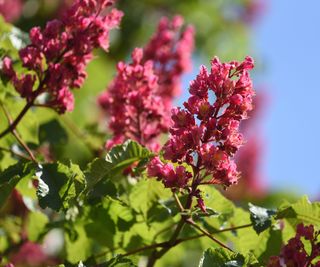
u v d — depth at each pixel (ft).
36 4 37.70
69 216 21.58
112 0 20.74
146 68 21.77
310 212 19.24
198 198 17.93
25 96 20.76
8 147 23.26
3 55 22.65
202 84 18.02
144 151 19.33
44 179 18.38
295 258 16.66
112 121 21.85
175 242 19.40
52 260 26.18
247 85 17.92
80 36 20.34
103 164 19.15
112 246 22.16
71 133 27.25
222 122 17.70
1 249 25.43
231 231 21.44
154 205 21.09
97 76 31.32
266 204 35.78
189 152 17.87
